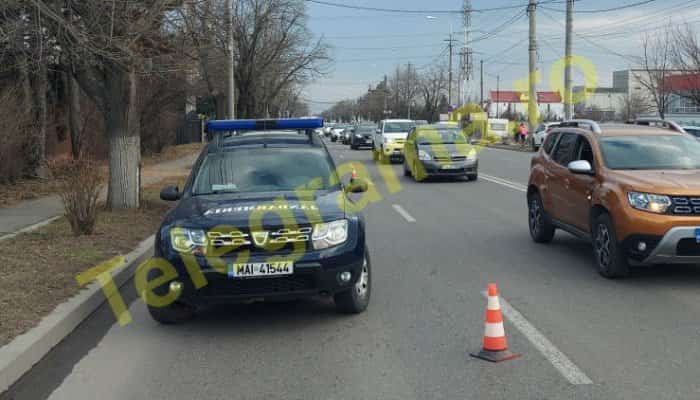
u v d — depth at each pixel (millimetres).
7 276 8164
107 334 6766
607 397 4934
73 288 7801
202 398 5105
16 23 10047
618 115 57031
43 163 19891
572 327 6578
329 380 5391
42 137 19859
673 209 7824
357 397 5043
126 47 10930
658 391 5020
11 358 5551
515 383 5219
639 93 56312
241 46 39969
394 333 6539
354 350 6086
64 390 5336
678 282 8281
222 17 15523
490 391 5078
